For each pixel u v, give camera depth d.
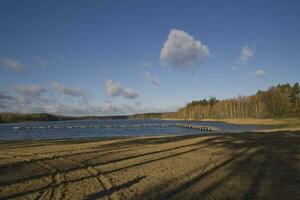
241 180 10.41
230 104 126.62
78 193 8.95
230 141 24.02
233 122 99.00
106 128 81.00
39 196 8.63
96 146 22.92
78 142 27.33
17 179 11.05
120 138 31.75
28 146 23.95
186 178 10.95
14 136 50.56
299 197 8.23
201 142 24.06
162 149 20.14
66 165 14.18
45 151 19.97
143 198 8.41
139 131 63.72
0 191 9.27
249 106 112.62
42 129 79.12
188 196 8.56
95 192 9.05
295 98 96.38
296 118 80.38
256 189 9.14
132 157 16.67
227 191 9.01
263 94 104.88
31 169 13.14
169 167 13.30
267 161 14.23
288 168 12.38
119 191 9.19
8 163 14.83
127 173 12.07
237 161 14.46
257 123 81.81
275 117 90.31
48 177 11.39
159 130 67.25
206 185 9.80
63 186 9.87
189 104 180.88
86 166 13.86
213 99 162.50
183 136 31.80
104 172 12.35
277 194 8.55
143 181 10.54
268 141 23.30
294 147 19.34
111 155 17.59
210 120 129.00
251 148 19.31
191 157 16.22
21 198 8.46
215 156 16.41
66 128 83.12
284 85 109.56
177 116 188.38
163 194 8.81
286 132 33.00
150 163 14.51
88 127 86.38
